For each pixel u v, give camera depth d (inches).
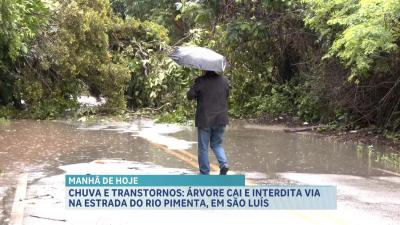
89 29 708.7
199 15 691.4
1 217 256.2
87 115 711.7
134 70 767.1
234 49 721.0
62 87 714.8
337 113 591.5
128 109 777.6
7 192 304.7
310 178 351.3
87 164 384.5
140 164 387.2
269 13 674.2
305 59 679.7
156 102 766.5
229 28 669.9
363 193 314.5
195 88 333.4
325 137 546.6
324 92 606.2
